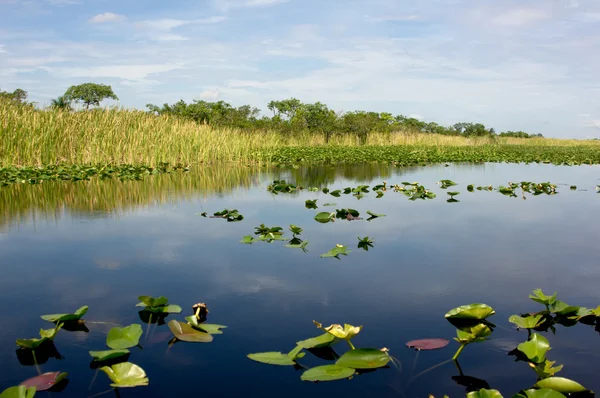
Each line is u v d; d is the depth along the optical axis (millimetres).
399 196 7664
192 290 3107
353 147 24328
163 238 4570
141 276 3402
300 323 2584
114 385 1917
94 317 2693
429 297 2977
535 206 6660
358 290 3098
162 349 2307
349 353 2143
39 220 5457
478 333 2244
